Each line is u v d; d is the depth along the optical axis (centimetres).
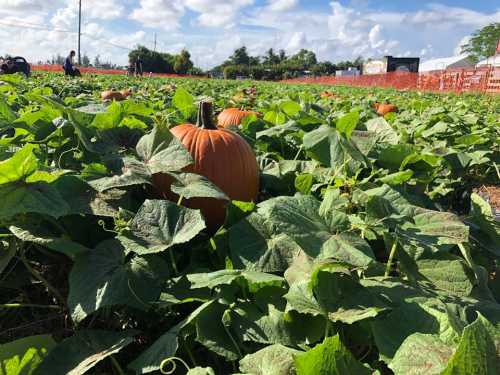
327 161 321
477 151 477
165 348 165
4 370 159
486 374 114
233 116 525
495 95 2566
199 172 301
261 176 359
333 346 133
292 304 165
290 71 9962
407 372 130
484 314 184
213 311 184
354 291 178
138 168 243
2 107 347
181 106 490
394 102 1369
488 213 281
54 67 4178
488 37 7400
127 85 1590
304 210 194
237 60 11431
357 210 282
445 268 201
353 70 7331
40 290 242
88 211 217
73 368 163
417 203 303
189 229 205
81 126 290
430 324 159
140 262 203
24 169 189
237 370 179
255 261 209
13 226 200
